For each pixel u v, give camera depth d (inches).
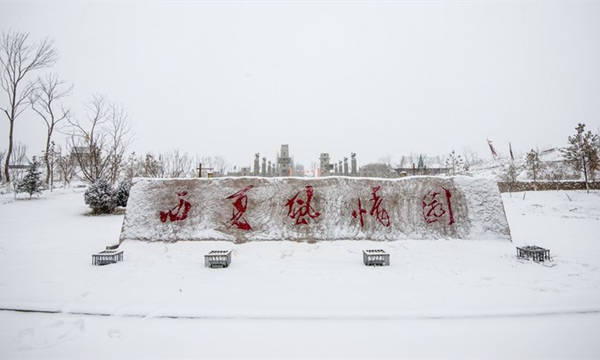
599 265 316.2
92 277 285.9
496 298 235.0
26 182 791.1
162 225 413.1
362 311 214.4
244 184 434.0
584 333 188.4
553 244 405.4
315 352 169.3
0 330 195.5
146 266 323.0
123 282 272.7
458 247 386.0
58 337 187.2
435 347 173.9
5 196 842.8
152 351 171.5
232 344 177.3
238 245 391.9
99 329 195.6
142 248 383.2
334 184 436.1
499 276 286.4
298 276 290.0
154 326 198.4
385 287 259.1
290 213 419.8
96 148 970.7
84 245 410.3
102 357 166.6
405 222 420.5
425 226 419.5
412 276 288.4
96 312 216.2
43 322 205.2
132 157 1148.5
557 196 888.3
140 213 418.6
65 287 259.9
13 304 227.9
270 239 402.0
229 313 212.8
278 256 362.3
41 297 239.5
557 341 180.1
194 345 176.9
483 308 218.2
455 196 438.0
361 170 1355.8
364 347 173.9
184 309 218.5
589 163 971.3
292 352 169.3
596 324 198.7
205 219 416.5
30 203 740.0
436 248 382.9
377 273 298.5
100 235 469.1
